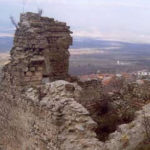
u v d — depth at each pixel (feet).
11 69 59.47
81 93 61.21
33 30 58.34
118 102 64.64
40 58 57.11
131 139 42.45
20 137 55.83
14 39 61.82
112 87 73.00
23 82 55.67
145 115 46.52
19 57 58.08
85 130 43.70
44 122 46.96
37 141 49.32
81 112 44.62
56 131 43.57
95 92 65.87
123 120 56.95
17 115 56.75
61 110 44.37
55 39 66.64
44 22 64.18
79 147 42.11
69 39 69.00
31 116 51.31
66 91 48.42
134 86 68.03
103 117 59.62
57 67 67.05
